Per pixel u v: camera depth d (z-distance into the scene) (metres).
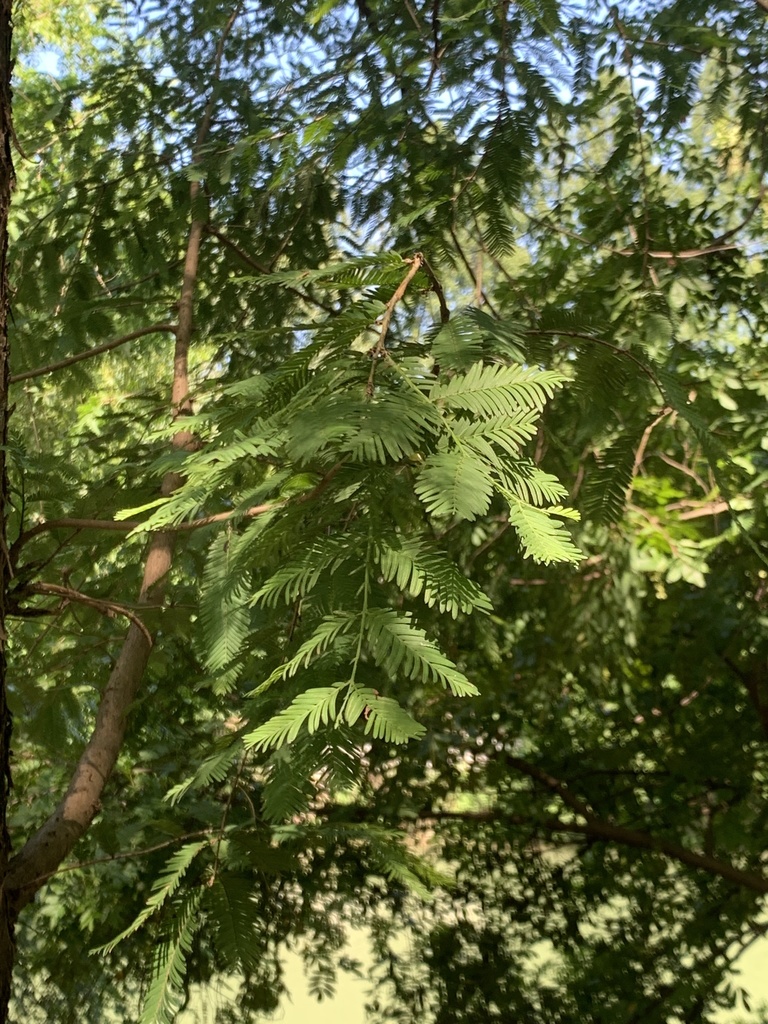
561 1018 4.68
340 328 1.08
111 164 3.46
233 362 3.54
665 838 5.00
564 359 2.29
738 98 2.97
